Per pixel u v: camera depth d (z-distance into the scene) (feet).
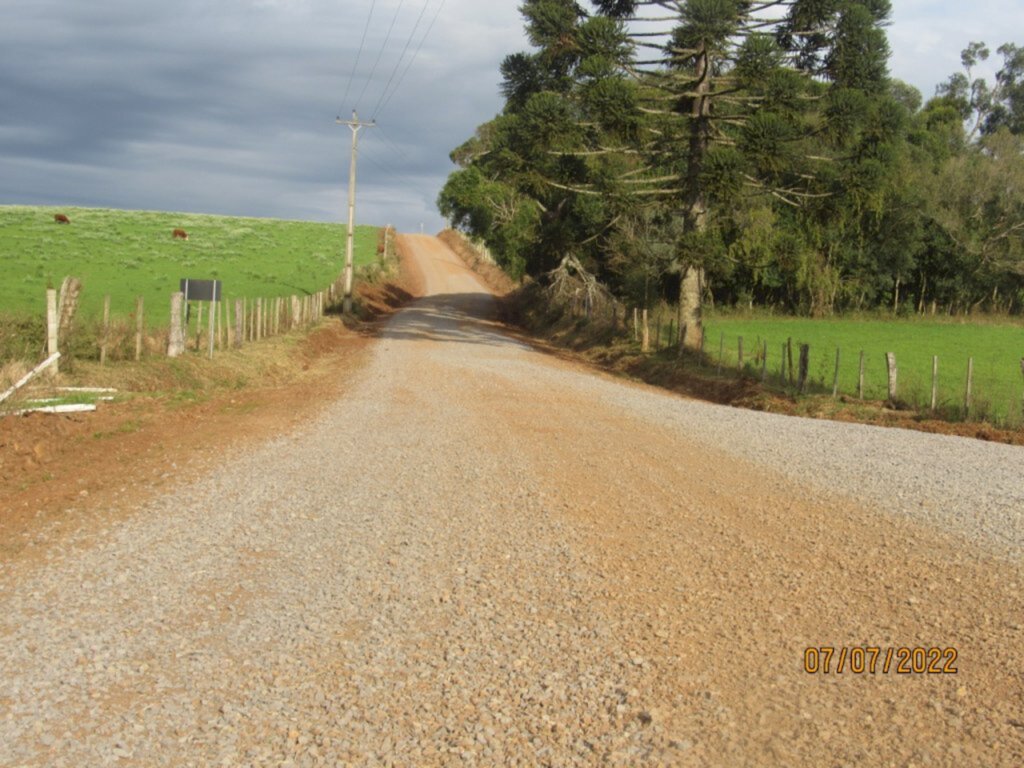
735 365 76.89
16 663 16.14
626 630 17.66
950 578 20.71
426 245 335.47
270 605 19.22
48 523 25.54
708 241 81.71
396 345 100.83
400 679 15.60
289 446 38.34
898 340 111.55
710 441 40.52
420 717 14.25
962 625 17.76
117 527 25.27
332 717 14.26
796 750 13.03
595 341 105.81
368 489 30.17
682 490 30.22
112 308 100.22
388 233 326.03
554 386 63.52
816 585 20.34
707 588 20.17
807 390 62.75
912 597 19.43
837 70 82.38
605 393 60.18
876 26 82.69
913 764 12.58
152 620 18.31
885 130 81.10
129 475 31.89
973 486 30.71
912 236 147.13
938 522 25.81
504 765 12.80
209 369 60.80
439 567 21.71
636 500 28.71
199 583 20.59
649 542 23.86
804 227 140.36
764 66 77.20
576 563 21.95
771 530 25.11
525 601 19.34
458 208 179.11
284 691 15.17
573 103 88.28
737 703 14.53
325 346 93.35
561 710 14.39
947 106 231.71
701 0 74.74
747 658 16.30
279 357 74.43
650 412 50.55
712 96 85.92
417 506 27.78
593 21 79.36
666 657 16.35
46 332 50.90
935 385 54.39
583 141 88.17
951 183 152.46
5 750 13.19
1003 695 14.66
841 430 44.78
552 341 120.98
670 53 85.92
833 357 90.27
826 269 141.59
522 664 16.12
